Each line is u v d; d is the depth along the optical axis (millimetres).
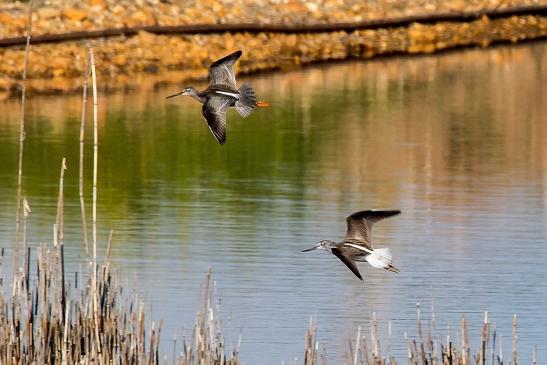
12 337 13844
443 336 16469
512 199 24312
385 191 25031
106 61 39688
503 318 17188
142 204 23781
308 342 13773
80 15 41125
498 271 19375
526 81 40031
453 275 19109
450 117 33844
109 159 27828
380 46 46188
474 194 24750
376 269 19484
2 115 32500
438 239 21234
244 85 12883
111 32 40844
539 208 23531
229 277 18844
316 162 27969
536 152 29250
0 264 14523
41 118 32312
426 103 36000
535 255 20250
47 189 25078
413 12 49125
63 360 13477
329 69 41938
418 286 18594
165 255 20016
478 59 44781
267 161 28016
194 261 19656
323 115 33750
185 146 29391
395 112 34438
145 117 32906
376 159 28312
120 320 13992
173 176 26344
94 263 13836
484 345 13758
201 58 41312
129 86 37625
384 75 40938
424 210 23406
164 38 41438
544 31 50594
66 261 19609
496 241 21125
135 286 18125
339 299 17906
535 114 34406
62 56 39156
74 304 14898
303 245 20766
